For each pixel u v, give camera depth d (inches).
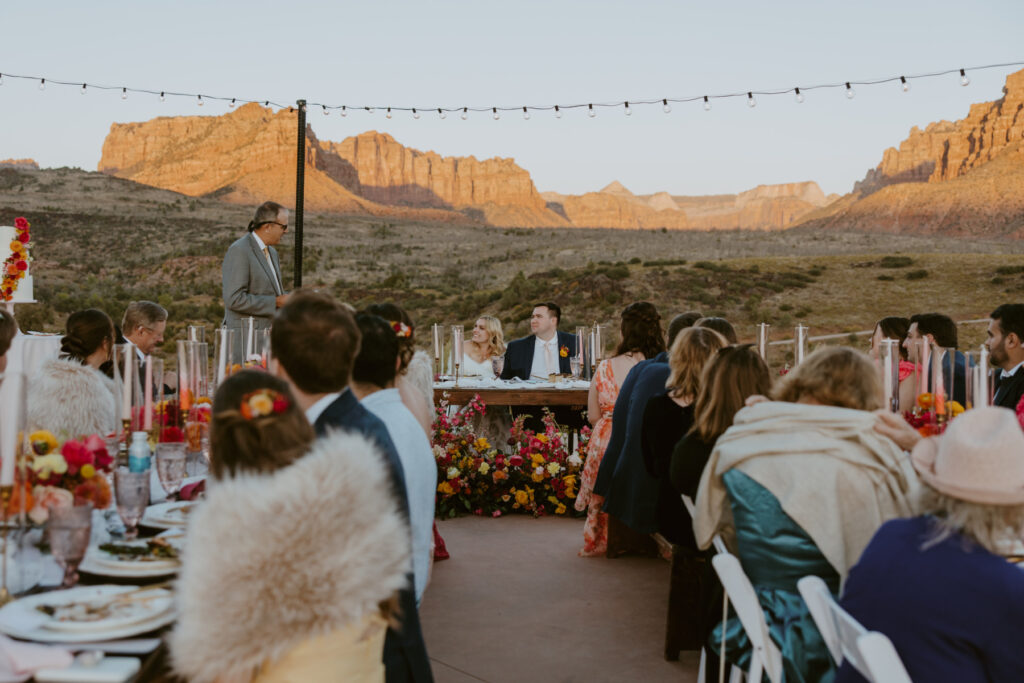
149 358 124.8
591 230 5334.6
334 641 65.2
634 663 147.9
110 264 3260.3
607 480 204.4
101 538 91.7
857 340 1439.5
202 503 63.9
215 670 60.1
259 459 69.8
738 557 108.7
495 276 3181.6
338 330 83.5
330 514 62.0
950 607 70.8
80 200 5128.0
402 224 5723.4
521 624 165.9
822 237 4825.3
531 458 257.0
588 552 212.5
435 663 146.8
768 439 100.3
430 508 100.7
